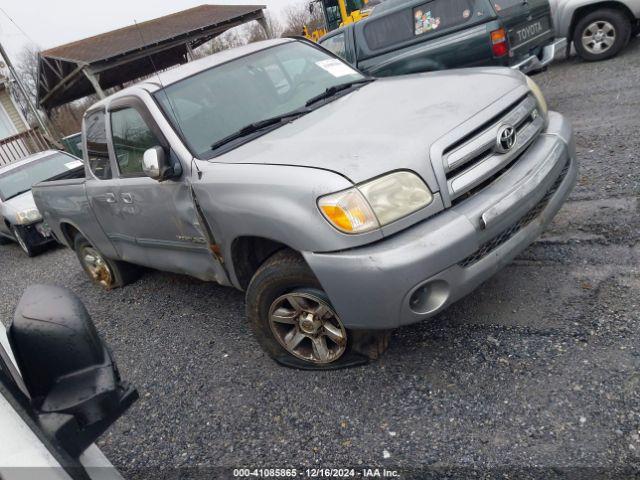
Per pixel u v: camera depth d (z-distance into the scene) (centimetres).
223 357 337
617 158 443
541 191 257
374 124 269
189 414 290
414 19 701
